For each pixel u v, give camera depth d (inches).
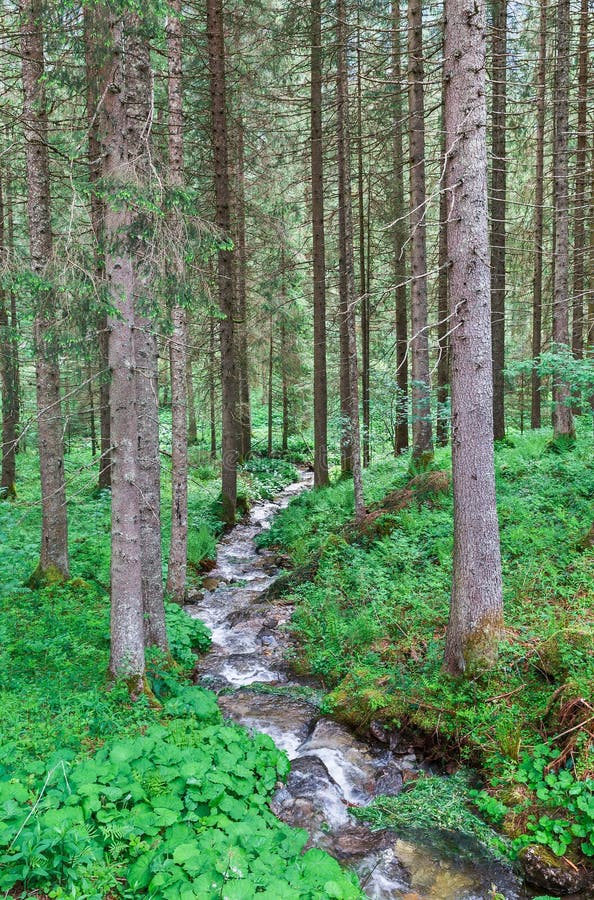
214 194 649.6
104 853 166.7
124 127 249.6
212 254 255.9
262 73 663.1
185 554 452.8
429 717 265.1
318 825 219.3
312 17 582.2
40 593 382.0
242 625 413.4
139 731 238.8
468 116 250.7
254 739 249.6
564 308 517.3
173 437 440.1
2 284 230.2
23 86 368.2
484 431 266.5
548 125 770.2
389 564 413.1
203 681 335.3
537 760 223.9
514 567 349.7
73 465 805.9
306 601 413.4
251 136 713.0
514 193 818.8
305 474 1080.2
